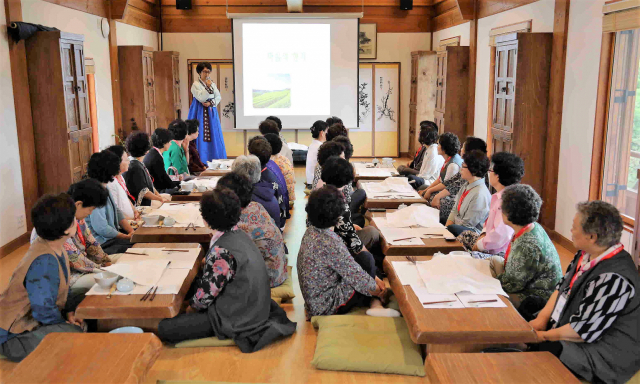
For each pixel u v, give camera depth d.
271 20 9.38
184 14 9.70
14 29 4.68
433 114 9.48
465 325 2.21
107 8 7.38
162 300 2.51
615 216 2.10
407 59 9.89
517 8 6.11
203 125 7.64
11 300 2.50
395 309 3.04
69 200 2.48
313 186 4.83
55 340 2.00
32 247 2.53
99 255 2.98
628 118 4.37
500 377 1.82
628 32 4.23
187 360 2.61
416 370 2.47
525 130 5.24
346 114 9.66
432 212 3.65
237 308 2.72
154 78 8.84
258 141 4.41
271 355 2.67
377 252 3.70
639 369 2.16
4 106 4.63
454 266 2.70
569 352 2.16
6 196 4.64
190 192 4.37
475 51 7.65
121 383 1.74
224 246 2.70
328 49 9.47
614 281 2.08
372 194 4.27
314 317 2.94
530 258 2.57
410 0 9.53
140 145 4.19
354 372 2.52
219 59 9.84
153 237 3.26
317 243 2.92
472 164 3.65
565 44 4.91
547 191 5.23
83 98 5.56
